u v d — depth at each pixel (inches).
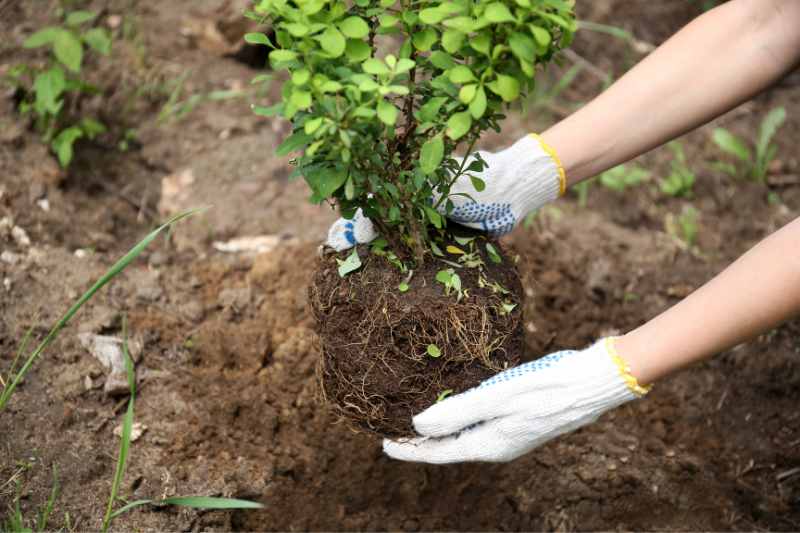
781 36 69.2
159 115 119.6
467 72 54.0
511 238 108.0
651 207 122.0
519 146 74.0
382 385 67.7
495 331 67.9
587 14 151.6
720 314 62.2
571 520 86.1
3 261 92.6
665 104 71.9
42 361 84.9
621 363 64.8
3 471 75.8
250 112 122.5
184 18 131.5
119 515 75.1
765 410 96.9
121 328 90.7
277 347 93.0
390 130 55.9
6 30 120.5
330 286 68.9
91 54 121.3
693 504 88.0
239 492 80.8
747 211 123.5
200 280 99.4
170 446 82.1
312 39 54.4
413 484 85.8
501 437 69.4
